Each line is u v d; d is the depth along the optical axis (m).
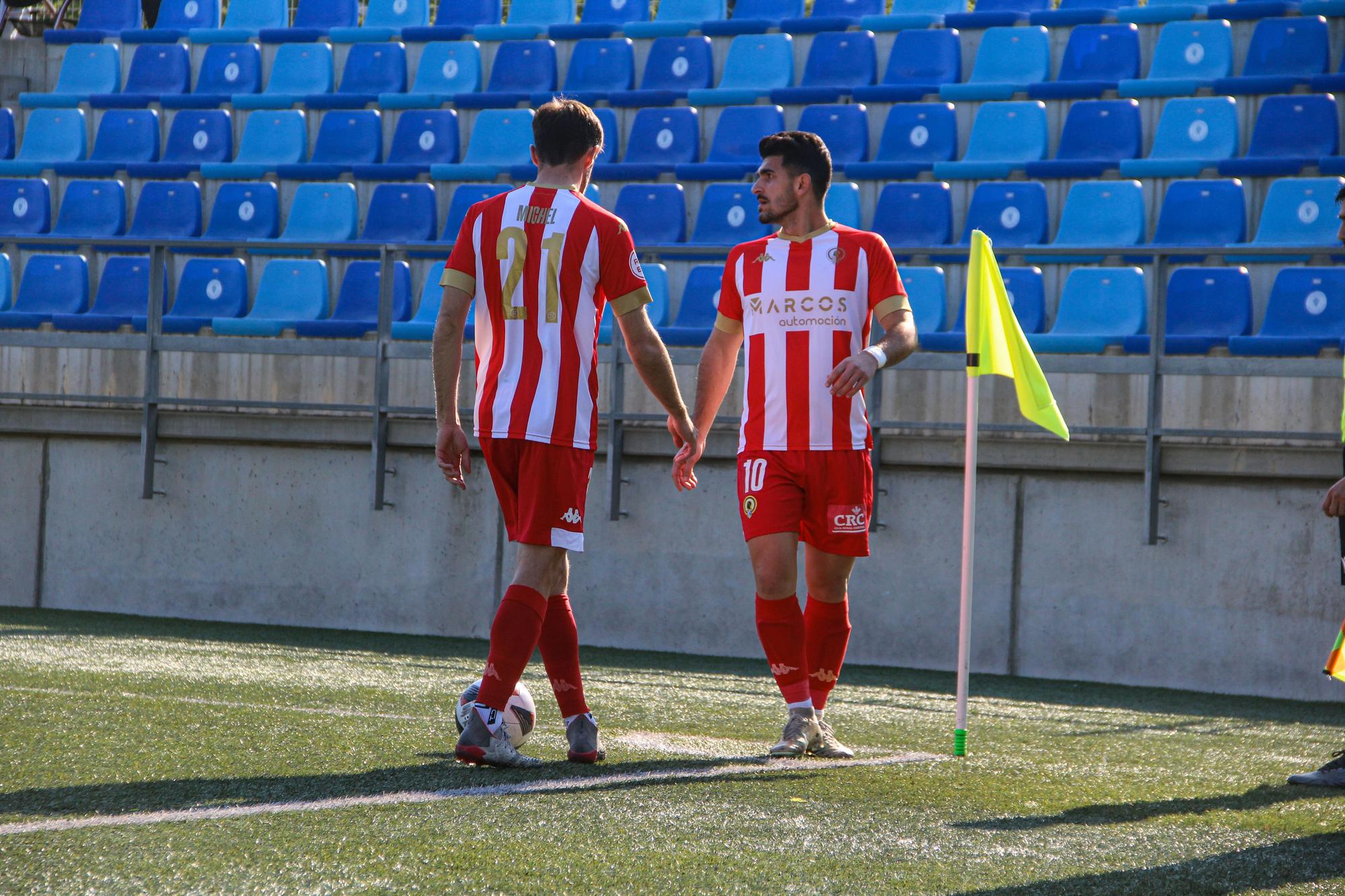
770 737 12.13
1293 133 25.34
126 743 10.08
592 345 10.05
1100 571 19.42
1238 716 15.88
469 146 30.48
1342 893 6.80
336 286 27.48
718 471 21.19
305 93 33.56
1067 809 8.84
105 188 30.02
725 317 11.98
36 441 23.92
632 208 27.39
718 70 31.91
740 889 6.34
